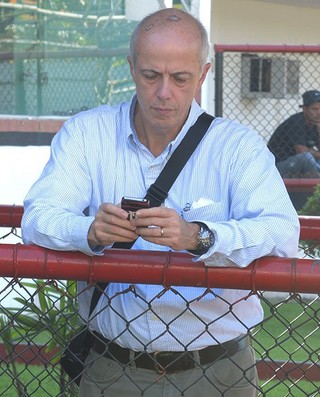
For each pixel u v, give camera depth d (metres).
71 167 6.82
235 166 6.67
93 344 7.04
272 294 9.23
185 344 6.72
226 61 25.12
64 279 6.05
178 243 5.88
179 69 6.41
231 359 6.64
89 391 7.03
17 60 17.36
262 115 26.70
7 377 9.48
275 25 30.62
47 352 8.98
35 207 6.42
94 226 5.89
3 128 17.02
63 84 17.58
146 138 6.84
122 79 17.70
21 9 17.38
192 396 6.86
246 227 6.01
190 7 17.23
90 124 6.94
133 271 5.95
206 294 6.31
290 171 20.33
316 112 20.62
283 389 10.15
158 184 6.71
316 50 19.45
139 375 6.84
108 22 17.59
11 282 6.11
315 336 10.92
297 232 6.41
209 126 6.80
